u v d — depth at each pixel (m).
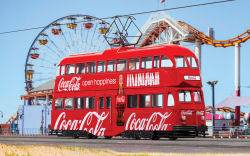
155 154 16.73
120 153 17.59
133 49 33.78
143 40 74.69
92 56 36.34
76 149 18.55
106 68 35.09
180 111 30.86
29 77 86.81
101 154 17.38
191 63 31.95
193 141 30.00
